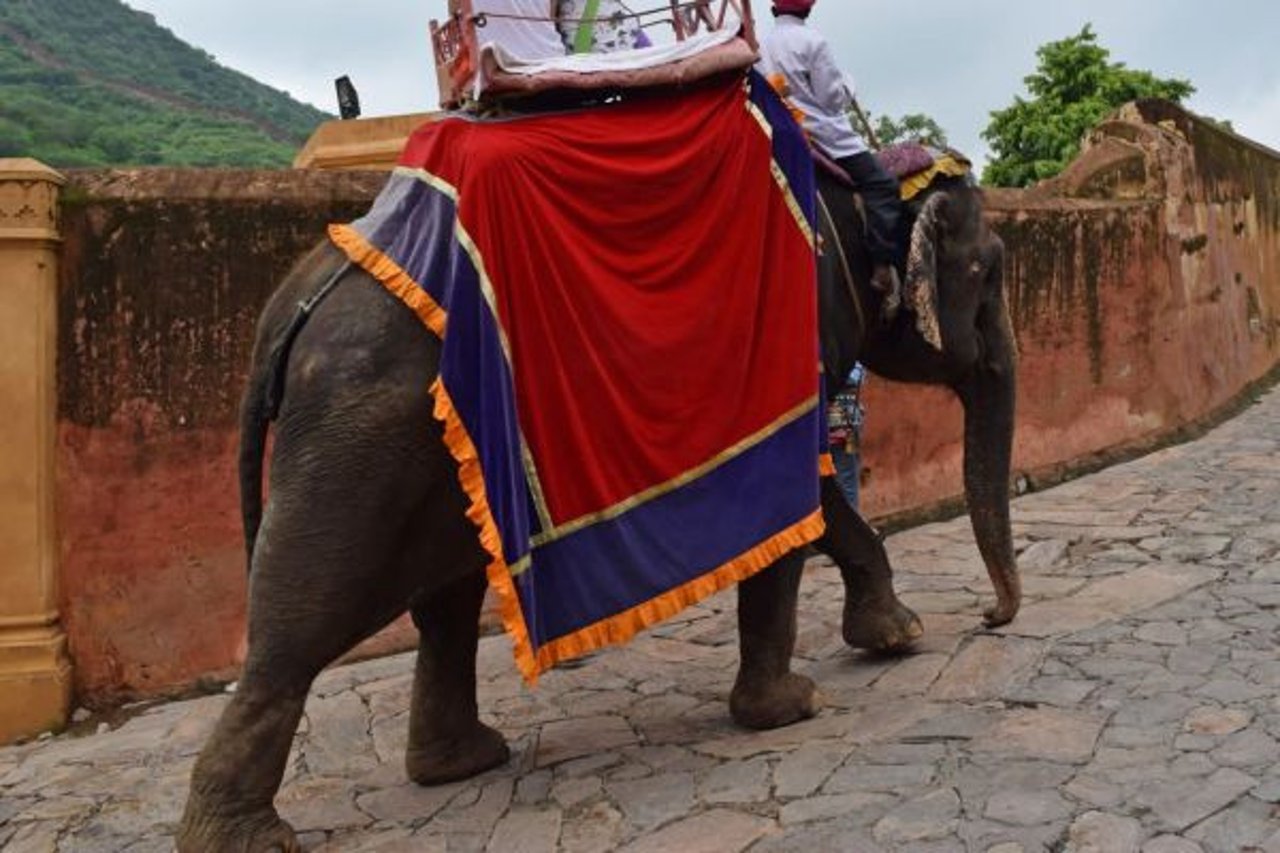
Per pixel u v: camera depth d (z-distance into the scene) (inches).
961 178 194.5
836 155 184.4
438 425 136.9
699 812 140.0
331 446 133.2
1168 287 398.3
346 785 169.6
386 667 230.1
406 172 144.6
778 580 168.6
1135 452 371.2
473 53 150.8
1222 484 309.9
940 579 248.2
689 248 153.9
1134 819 121.8
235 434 233.6
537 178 142.9
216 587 231.9
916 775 139.9
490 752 167.3
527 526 138.9
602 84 148.9
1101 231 369.7
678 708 188.1
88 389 223.6
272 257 235.1
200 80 4146.2
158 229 227.3
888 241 183.5
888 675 185.5
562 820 144.7
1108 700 156.7
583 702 196.4
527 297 141.3
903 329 194.1
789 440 161.5
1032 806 127.3
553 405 143.4
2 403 216.4
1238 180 489.4
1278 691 153.2
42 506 217.8
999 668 175.9
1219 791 125.6
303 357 136.6
